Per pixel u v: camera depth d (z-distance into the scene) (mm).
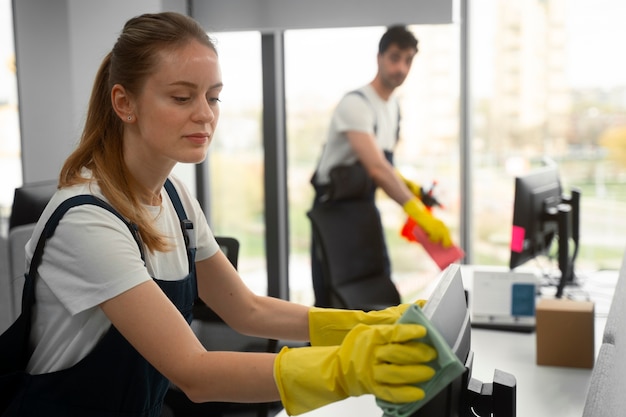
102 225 1224
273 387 1081
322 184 3684
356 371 980
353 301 3047
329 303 3043
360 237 3184
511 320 2535
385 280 3246
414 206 3273
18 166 4836
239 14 4137
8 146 4836
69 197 1259
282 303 1521
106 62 1350
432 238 3186
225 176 4531
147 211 1342
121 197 1296
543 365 2191
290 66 4273
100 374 1327
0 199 4906
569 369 2164
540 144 4109
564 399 1938
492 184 4211
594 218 4074
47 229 1245
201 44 1265
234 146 4465
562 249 2846
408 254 4340
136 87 1257
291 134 4367
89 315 1284
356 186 3283
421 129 4203
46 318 1315
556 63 4008
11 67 4727
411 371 931
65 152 4473
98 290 1200
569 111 4035
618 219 4039
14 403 1359
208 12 4184
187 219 1502
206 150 1280
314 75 4242
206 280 1554
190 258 1478
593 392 1127
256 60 4316
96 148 1343
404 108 4195
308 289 4543
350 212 3193
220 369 1123
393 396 941
